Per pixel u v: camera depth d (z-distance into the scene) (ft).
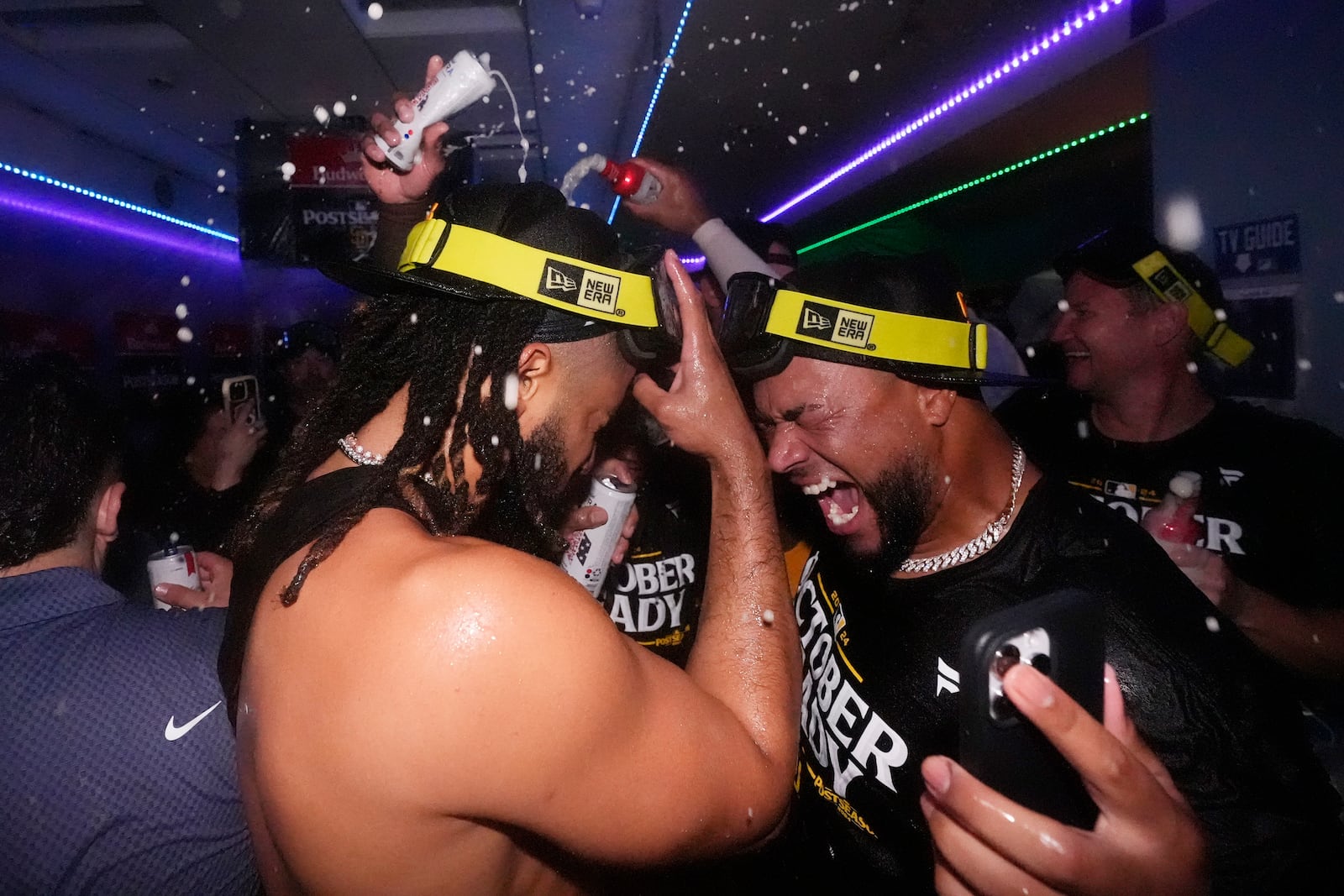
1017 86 13.43
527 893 2.72
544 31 15.05
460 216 3.14
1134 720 2.97
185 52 17.12
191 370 26.66
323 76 18.53
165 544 8.67
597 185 27.94
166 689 3.57
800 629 4.65
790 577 5.70
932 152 16.63
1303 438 6.09
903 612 3.72
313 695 2.35
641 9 13.89
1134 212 13.75
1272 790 2.84
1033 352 10.75
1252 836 2.78
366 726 2.25
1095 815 2.10
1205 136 9.89
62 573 3.77
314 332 12.41
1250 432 6.27
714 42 12.99
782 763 2.91
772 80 14.97
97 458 4.05
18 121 19.22
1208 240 9.97
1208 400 6.57
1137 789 1.82
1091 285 6.54
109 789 3.42
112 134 22.30
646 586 6.78
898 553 3.66
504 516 3.58
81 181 21.61
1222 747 2.87
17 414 3.82
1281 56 8.81
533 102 20.06
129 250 23.65
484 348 2.98
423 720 2.24
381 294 3.29
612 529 4.91
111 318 22.82
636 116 19.30
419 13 15.81
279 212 22.38
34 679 3.45
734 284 3.77
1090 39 11.60
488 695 2.26
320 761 2.31
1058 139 14.29
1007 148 15.39
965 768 1.94
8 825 3.33
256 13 15.15
